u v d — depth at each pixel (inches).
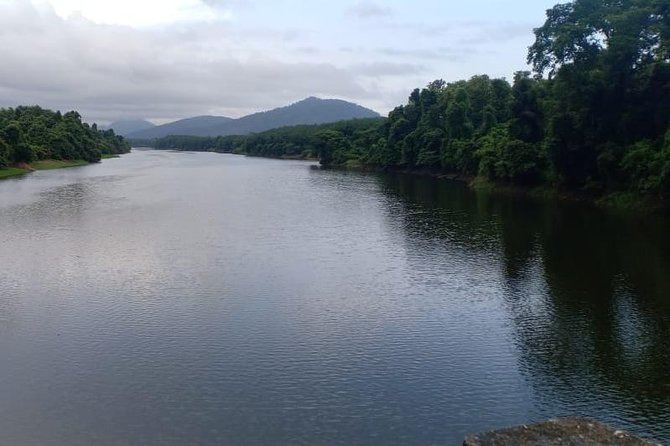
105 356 829.8
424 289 1157.1
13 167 4407.0
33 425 647.1
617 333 919.7
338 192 2970.0
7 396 713.6
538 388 742.5
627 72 2256.4
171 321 968.3
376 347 868.6
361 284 1190.3
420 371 789.9
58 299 1079.6
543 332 927.7
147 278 1220.5
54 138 5546.3
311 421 659.4
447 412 682.8
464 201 2527.1
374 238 1659.7
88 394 719.1
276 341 887.7
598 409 690.2
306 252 1472.7
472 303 1069.8
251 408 687.1
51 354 836.0
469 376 775.7
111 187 3169.3
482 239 1626.5
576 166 2461.9
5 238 1624.0
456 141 3789.4
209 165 5797.2
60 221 1924.2
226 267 1316.4
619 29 2219.5
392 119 5280.5
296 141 7726.4
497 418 671.8
